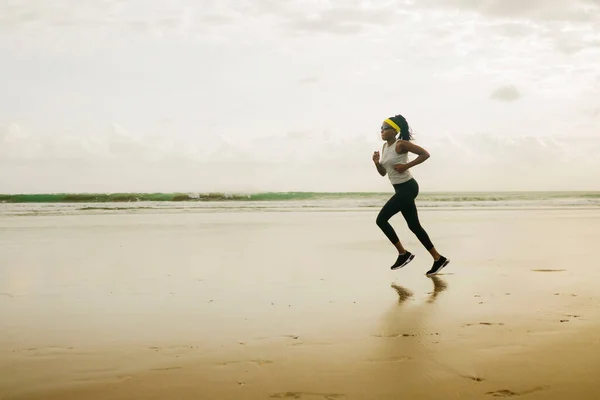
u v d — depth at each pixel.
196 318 3.73
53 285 4.97
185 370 2.61
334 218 15.88
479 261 6.70
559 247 8.20
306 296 4.54
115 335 3.28
